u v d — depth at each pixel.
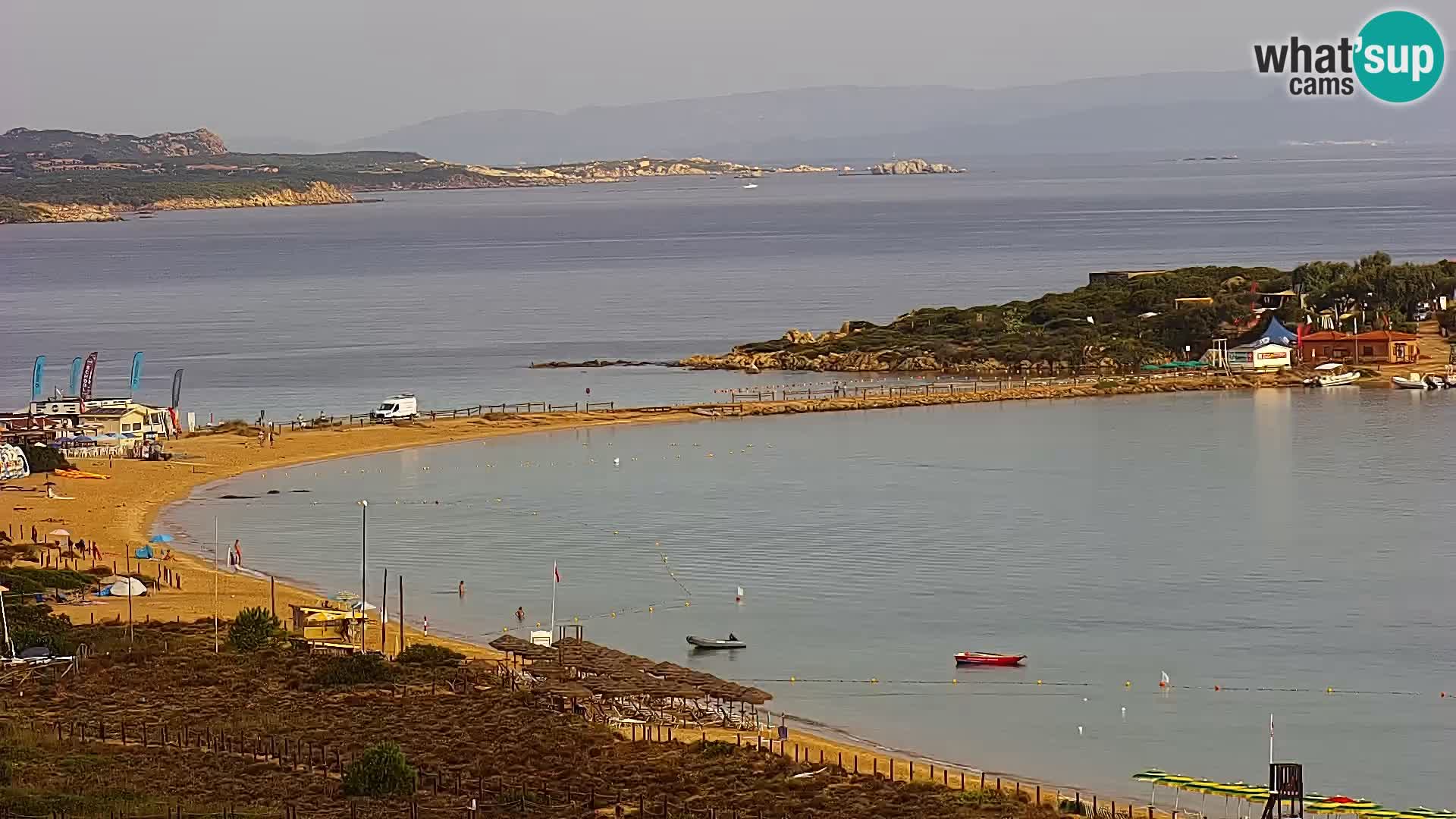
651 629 121.38
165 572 137.88
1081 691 105.81
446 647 113.62
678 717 98.19
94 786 80.25
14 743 88.12
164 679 103.12
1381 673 108.62
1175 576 135.75
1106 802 85.06
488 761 85.62
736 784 83.12
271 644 113.12
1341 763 92.00
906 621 123.12
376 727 92.12
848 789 82.69
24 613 117.12
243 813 75.94
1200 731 97.75
